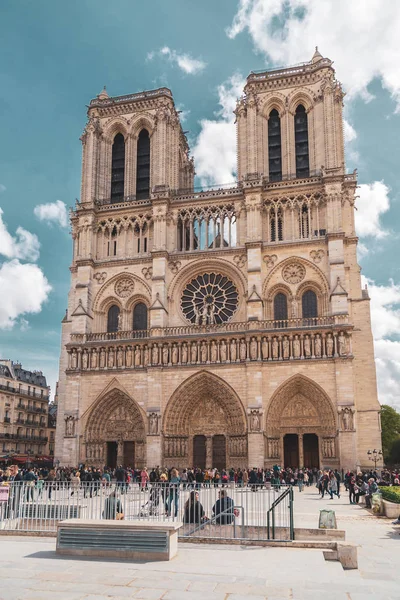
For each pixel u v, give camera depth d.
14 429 123.00
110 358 86.62
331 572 20.81
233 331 82.31
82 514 33.19
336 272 81.62
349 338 77.94
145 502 37.00
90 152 98.38
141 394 83.88
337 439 76.06
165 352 84.00
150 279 90.75
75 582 18.75
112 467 86.06
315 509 47.00
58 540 23.83
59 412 91.31
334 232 83.25
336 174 85.44
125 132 100.44
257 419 77.44
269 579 19.55
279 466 77.69
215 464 81.62
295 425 79.50
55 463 89.19
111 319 92.62
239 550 25.67
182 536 28.20
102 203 97.69
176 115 103.00
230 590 17.95
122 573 20.22
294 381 78.69
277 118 96.06
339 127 90.19
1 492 32.34
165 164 94.50
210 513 32.25
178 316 88.62
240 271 87.31
